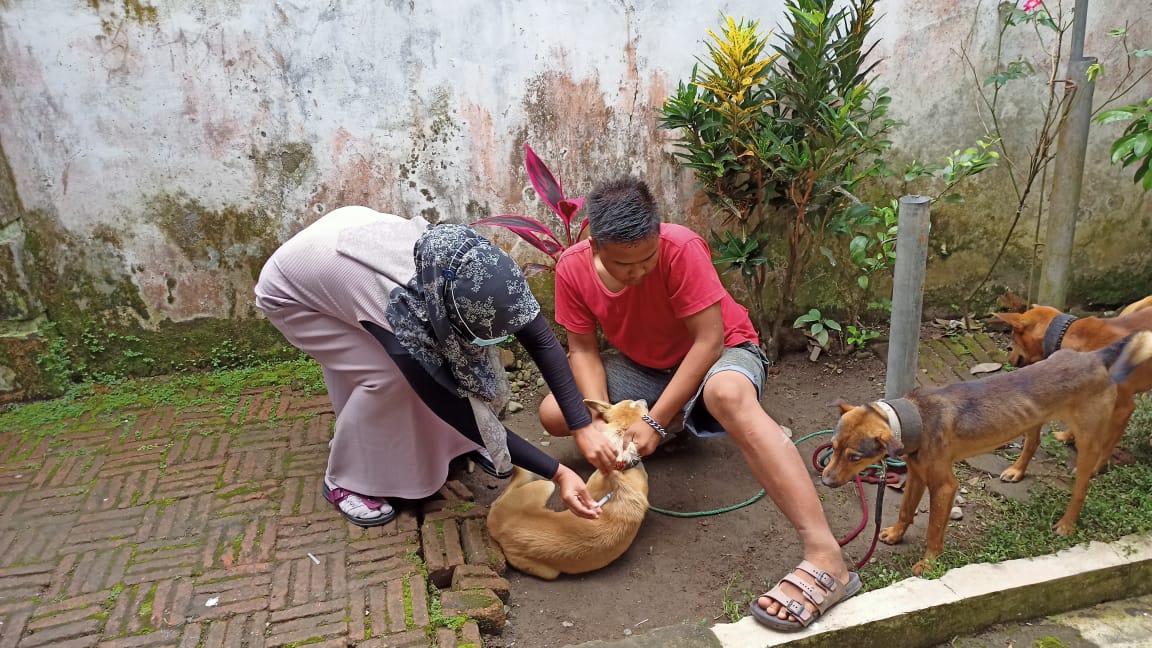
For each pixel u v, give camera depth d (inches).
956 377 155.6
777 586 94.0
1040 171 168.2
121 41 136.6
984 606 95.7
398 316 93.4
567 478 101.8
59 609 97.0
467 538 109.3
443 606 95.9
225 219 150.6
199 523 112.7
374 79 145.9
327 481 115.1
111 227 147.1
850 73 147.0
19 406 147.5
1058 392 98.4
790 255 157.5
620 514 104.7
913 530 112.5
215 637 91.9
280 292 104.7
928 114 161.9
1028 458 119.0
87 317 152.0
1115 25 159.8
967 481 122.3
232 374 157.2
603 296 116.4
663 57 152.9
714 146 147.2
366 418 107.3
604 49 150.3
